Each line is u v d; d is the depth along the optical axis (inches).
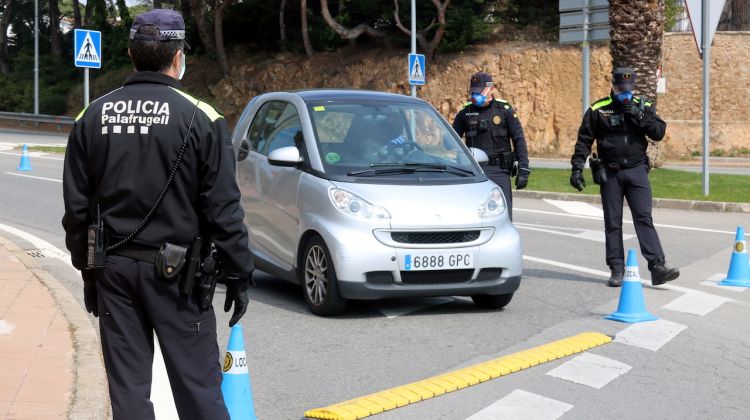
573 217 593.9
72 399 204.1
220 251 145.6
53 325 271.9
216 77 1755.7
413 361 258.1
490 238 312.3
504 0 1520.7
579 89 1392.7
